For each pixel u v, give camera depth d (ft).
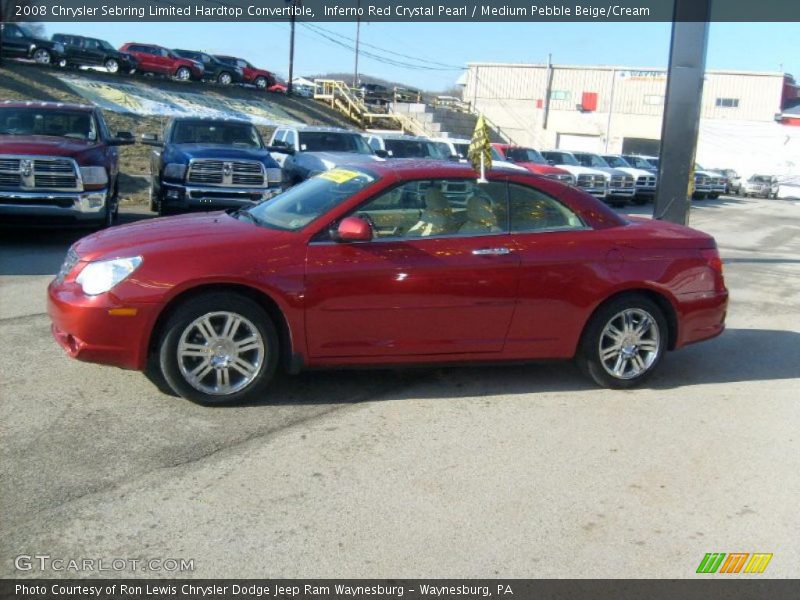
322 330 16.78
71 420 15.71
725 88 181.37
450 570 11.14
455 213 17.85
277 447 14.93
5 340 20.77
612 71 181.78
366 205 17.26
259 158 44.01
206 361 16.38
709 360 22.57
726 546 12.13
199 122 47.24
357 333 17.01
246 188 43.52
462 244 17.53
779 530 12.68
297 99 132.57
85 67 105.29
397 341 17.29
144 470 13.71
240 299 16.28
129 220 47.19
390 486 13.56
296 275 16.42
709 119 182.91
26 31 98.94
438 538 11.96
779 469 15.03
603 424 16.93
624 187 94.17
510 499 13.30
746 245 56.34
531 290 17.80
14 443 14.55
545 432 16.31
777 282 37.96
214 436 15.28
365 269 16.75
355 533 11.99
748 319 28.78
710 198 125.18
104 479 13.32
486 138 18.07
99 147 37.86
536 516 12.76
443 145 70.69
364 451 14.94
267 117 115.03
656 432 16.63
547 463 14.80
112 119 89.15
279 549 11.47
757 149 178.91
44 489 12.87
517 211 18.28
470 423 16.61
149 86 104.88
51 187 35.19
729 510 13.29
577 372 20.49
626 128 182.09
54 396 16.92
